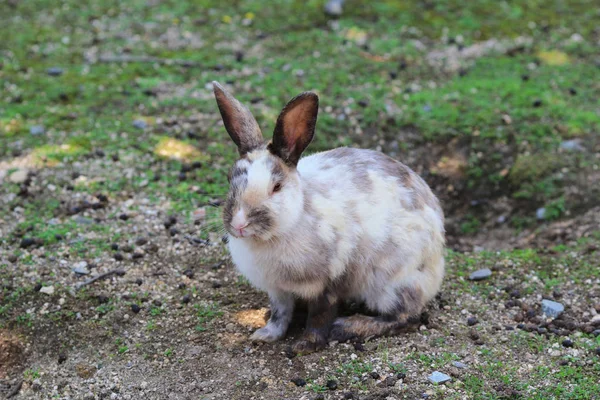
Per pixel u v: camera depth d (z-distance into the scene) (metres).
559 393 5.45
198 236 7.45
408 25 12.18
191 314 6.45
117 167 8.47
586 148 8.96
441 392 5.46
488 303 6.68
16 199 7.90
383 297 6.15
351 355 5.93
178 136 9.06
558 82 10.49
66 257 7.07
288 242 5.57
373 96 10.03
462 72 10.80
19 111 9.48
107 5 12.52
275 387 5.59
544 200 8.41
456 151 9.12
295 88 10.23
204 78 10.46
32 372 5.87
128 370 5.85
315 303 5.95
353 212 5.85
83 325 6.30
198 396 5.54
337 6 12.35
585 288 6.82
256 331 6.17
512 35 11.94
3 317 6.35
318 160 6.12
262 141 5.70
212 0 12.78
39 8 12.31
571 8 12.88
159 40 11.52
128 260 7.09
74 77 10.38
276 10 12.50
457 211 8.70
